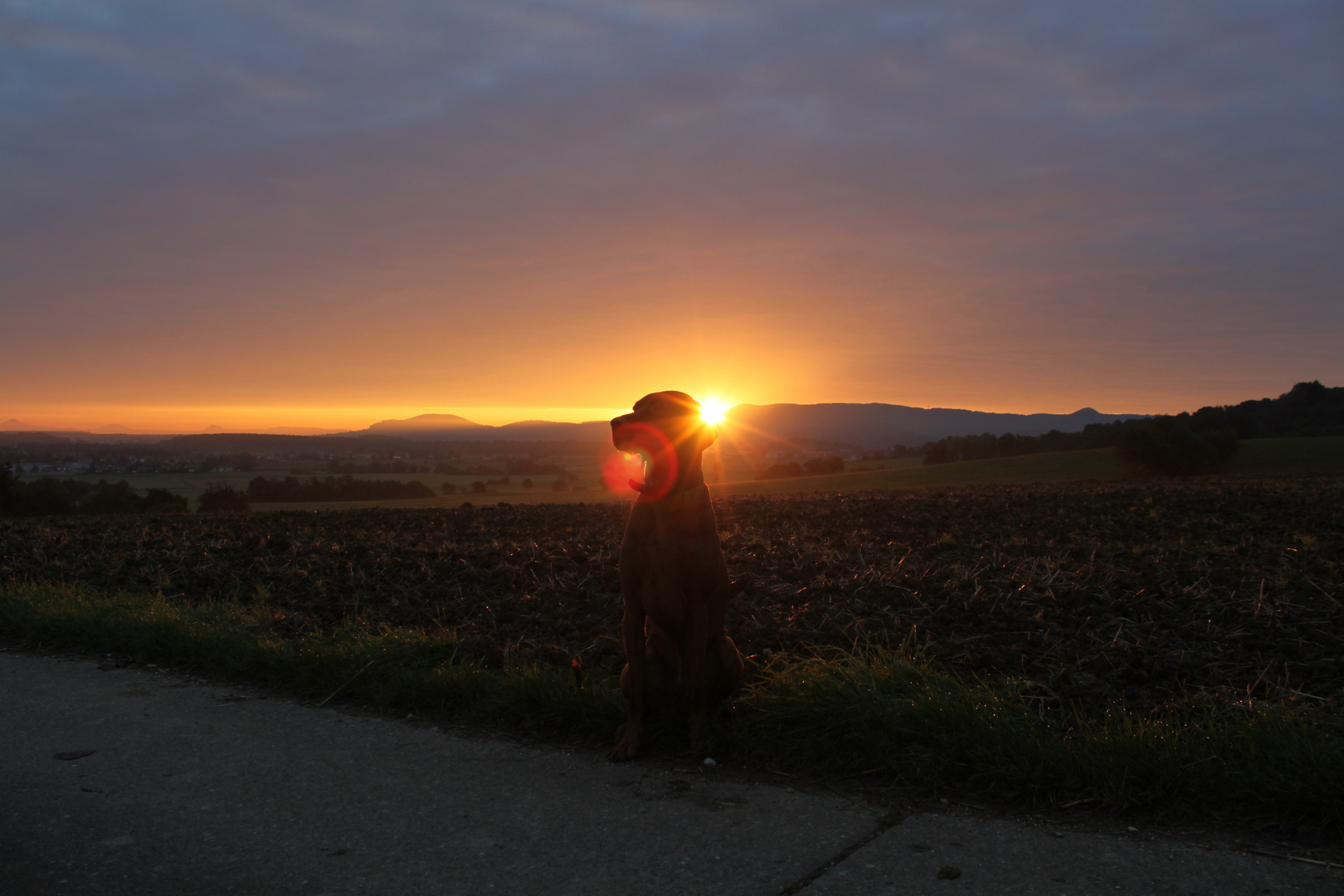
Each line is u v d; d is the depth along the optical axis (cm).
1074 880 285
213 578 998
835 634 629
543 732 461
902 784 373
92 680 578
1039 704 458
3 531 1789
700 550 419
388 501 6450
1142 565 936
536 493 7319
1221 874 288
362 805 361
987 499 2505
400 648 590
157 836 329
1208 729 385
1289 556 1002
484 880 292
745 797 367
